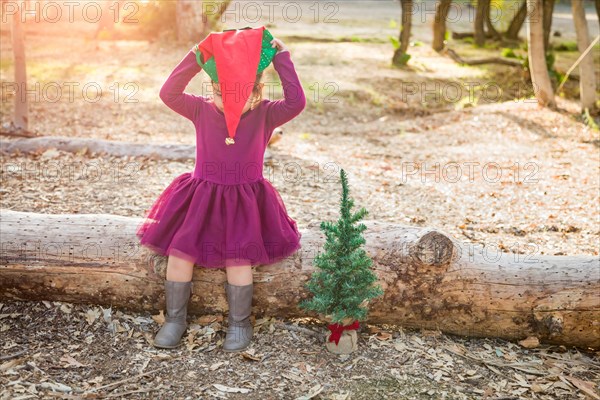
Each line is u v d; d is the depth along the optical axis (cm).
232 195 340
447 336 369
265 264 351
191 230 335
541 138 902
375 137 917
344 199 334
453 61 1428
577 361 356
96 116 913
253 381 316
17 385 301
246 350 339
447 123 990
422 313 360
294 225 368
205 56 328
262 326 361
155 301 362
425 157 802
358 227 335
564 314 354
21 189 557
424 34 1786
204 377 318
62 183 582
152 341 344
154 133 848
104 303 365
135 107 966
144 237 347
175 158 677
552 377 336
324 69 1278
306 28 1683
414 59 1423
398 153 821
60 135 805
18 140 692
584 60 997
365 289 335
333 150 815
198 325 359
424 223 553
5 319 354
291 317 367
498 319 360
